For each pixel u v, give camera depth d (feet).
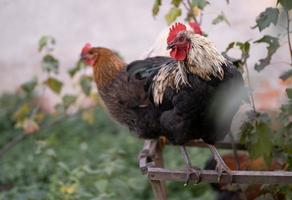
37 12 47.83
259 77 20.20
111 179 23.16
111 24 46.26
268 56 16.30
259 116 16.62
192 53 14.75
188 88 14.88
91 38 45.11
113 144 30.86
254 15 36.40
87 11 47.88
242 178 14.88
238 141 18.54
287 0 14.94
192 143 19.29
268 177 14.66
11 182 27.99
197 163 26.45
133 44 43.65
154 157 18.29
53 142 24.97
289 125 16.17
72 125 34.22
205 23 32.86
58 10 48.08
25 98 36.27
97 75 21.13
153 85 16.52
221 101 14.82
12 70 42.70
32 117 27.27
